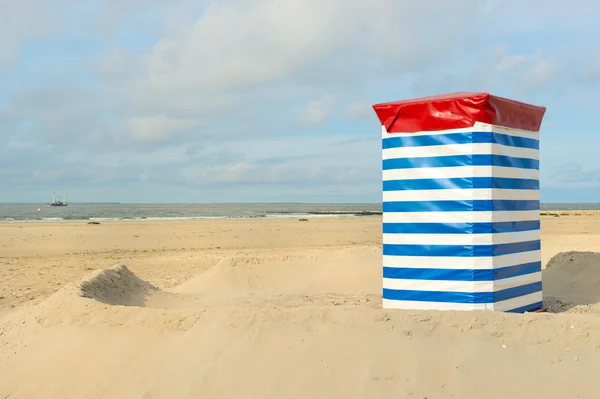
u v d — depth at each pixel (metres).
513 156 6.02
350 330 4.79
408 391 4.18
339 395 4.18
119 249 20.16
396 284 5.96
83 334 5.52
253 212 73.19
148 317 5.44
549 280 8.86
